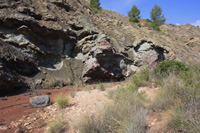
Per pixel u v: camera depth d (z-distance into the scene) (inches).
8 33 361.4
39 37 413.1
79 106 191.8
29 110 181.6
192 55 919.7
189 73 183.8
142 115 117.1
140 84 291.3
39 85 342.0
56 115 161.8
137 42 637.9
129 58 585.6
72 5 670.5
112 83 404.5
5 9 365.7
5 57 312.0
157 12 1695.4
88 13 761.6
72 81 419.5
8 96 261.6
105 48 451.5
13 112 175.0
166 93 163.8
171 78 195.8
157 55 595.5
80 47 504.4
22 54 358.0
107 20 900.0
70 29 498.3
